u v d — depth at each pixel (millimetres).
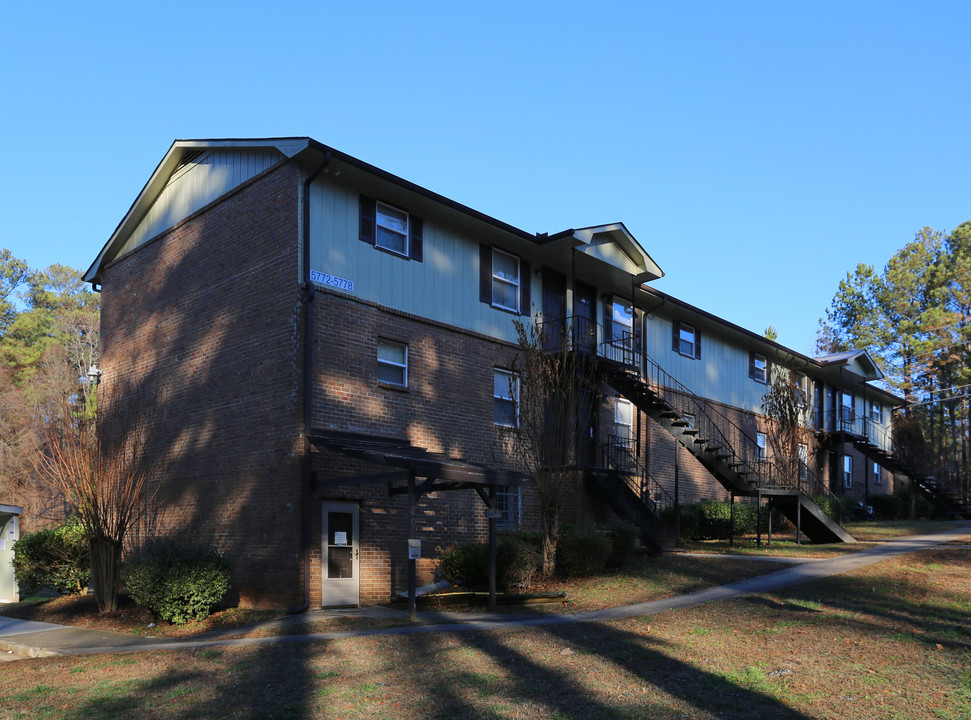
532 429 18203
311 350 16281
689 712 7824
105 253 22641
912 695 8328
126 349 21594
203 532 17859
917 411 52781
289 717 8023
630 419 25500
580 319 23641
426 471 14055
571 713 7855
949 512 37156
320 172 16688
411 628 12836
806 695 8375
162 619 15430
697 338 29750
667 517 24812
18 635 14820
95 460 17312
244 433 17203
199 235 19516
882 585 15352
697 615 13234
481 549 16891
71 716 8281
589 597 15664
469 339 19922
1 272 61000
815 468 36562
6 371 46969
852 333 59281
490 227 20219
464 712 7984
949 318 53156
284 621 14367
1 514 21422
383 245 18250
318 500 16031
